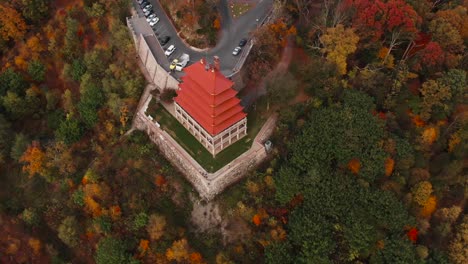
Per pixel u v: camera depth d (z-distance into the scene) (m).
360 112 99.88
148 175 106.88
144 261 99.69
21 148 115.75
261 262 95.50
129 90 113.25
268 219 96.44
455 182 100.69
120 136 113.00
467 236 94.19
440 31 107.38
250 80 112.44
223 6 127.56
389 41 109.25
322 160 97.88
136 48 121.19
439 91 100.06
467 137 99.25
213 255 98.56
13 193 117.88
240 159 101.50
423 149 100.88
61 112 122.62
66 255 108.62
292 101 108.44
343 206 93.94
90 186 103.00
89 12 121.94
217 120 95.38
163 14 126.81
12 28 125.62
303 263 91.56
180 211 103.38
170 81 111.56
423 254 91.38
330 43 104.19
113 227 102.31
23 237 111.06
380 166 95.38
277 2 117.12
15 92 123.88
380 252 91.75
